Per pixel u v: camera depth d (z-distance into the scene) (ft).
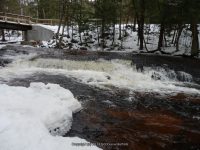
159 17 68.08
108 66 48.88
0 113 17.84
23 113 19.17
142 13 76.59
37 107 21.08
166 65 52.11
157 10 71.31
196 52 66.69
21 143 14.14
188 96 35.60
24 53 60.64
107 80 42.32
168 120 25.72
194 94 36.83
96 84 39.37
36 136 15.14
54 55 58.75
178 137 21.68
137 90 37.42
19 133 15.15
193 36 66.59
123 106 29.45
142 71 48.14
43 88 28.89
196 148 19.97
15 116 17.62
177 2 60.29
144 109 28.94
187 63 55.88
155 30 103.50
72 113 24.54
